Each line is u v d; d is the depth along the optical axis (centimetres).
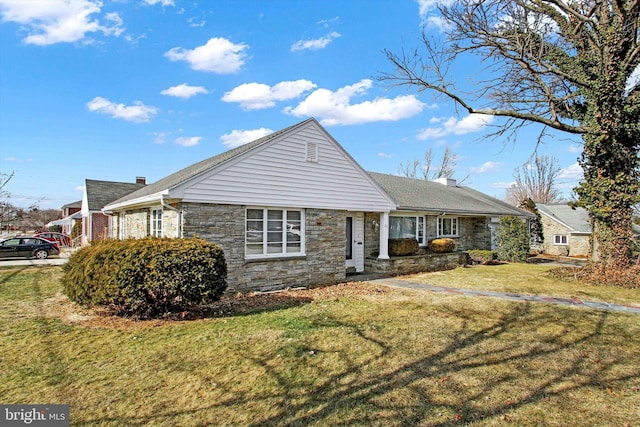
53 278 1180
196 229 850
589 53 1252
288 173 1025
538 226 2752
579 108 1350
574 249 2569
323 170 1118
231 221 910
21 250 1962
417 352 508
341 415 338
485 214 1941
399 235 1606
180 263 659
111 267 639
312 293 949
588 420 334
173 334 573
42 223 5250
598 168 1276
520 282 1180
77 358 471
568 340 571
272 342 539
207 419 329
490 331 616
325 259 1130
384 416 337
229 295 895
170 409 346
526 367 458
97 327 609
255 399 367
